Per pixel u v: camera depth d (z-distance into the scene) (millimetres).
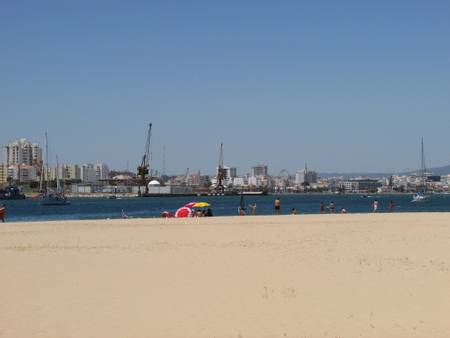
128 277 21672
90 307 17109
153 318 15906
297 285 19984
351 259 25844
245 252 28484
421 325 15125
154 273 22469
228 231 41500
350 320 15602
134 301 17812
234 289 19422
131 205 164875
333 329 14820
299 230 41938
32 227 48406
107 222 54281
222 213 104938
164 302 17672
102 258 26750
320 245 31500
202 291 19156
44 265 24688
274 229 43094
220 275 21938
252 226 46500
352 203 180250
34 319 15836
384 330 14719
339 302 17547
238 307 17031
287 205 164000
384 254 27516
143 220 56969
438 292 18781
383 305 17156
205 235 38344
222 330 14781
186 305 17312
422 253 27891
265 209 129125
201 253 28266
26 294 18828
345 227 44625
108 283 20562
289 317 15930
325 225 47031
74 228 46719
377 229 42375
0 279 21406
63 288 19734
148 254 28078
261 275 21875
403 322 15383
